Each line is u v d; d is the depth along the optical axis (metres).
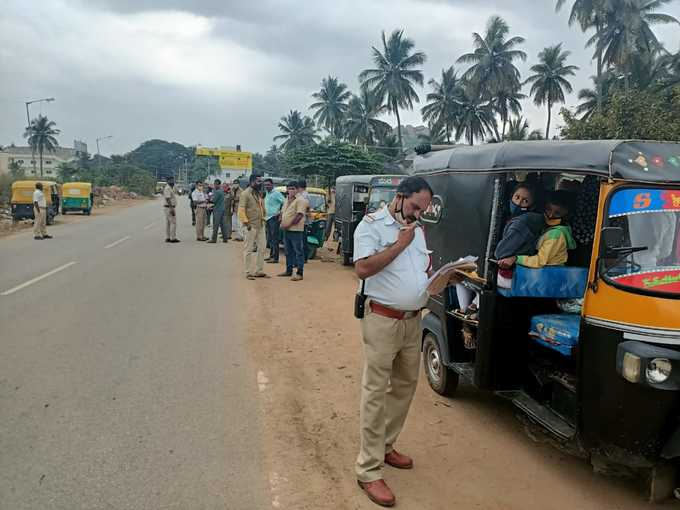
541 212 4.74
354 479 3.99
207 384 5.63
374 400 3.77
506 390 4.74
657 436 3.41
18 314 8.15
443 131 59.50
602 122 21.05
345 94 67.38
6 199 32.47
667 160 3.58
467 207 5.12
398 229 3.71
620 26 36.53
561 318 4.43
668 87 30.95
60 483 3.79
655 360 3.26
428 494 3.87
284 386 5.65
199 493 3.74
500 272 4.50
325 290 10.52
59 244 17.23
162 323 7.83
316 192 16.33
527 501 3.80
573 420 4.12
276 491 3.80
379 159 34.56
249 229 11.41
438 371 5.62
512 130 51.09
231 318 8.23
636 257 3.47
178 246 16.84
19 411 4.88
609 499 3.84
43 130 85.25
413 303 3.76
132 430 4.58
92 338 7.03
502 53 50.88
